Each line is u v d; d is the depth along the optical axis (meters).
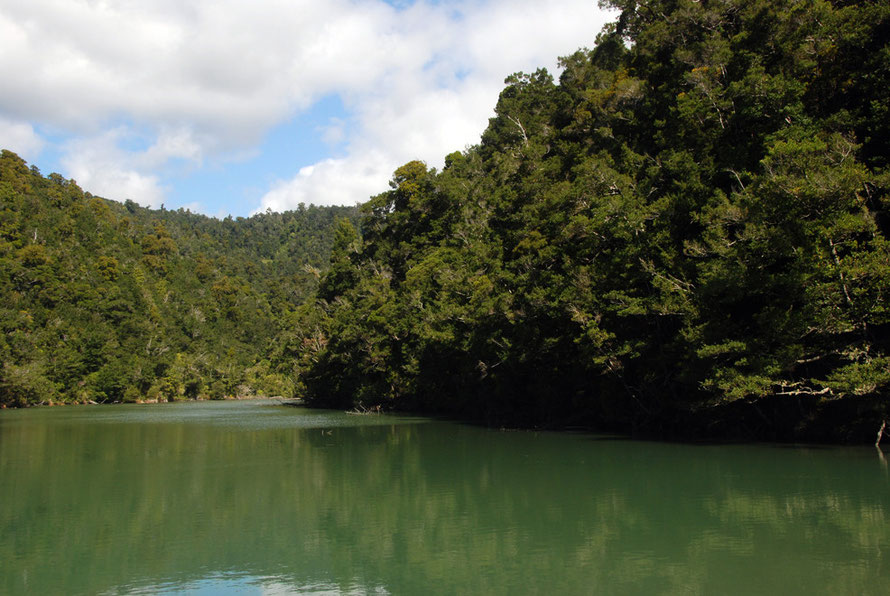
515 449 30.75
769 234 24.69
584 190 37.97
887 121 26.14
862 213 24.33
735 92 29.61
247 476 24.12
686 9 39.59
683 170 31.66
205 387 121.44
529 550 13.91
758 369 25.66
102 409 83.62
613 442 32.62
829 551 13.22
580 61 59.06
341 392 74.94
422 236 66.81
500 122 72.00
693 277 30.33
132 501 19.81
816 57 29.64
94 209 166.12
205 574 12.81
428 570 12.80
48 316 104.94
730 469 23.02
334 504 18.98
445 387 57.84
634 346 32.84
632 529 15.38
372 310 62.19
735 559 12.81
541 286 39.25
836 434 28.42
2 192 121.94
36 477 24.55
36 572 13.03
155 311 128.62
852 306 23.66
